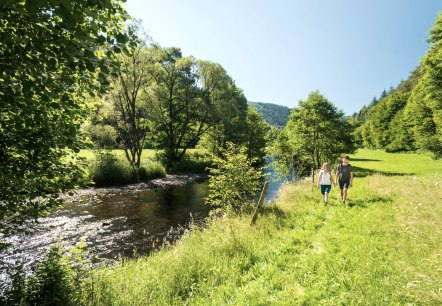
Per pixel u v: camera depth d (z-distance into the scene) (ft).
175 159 147.23
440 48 92.17
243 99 197.67
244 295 16.99
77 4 11.51
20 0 11.25
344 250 21.68
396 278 15.69
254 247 25.93
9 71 13.07
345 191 40.45
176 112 147.64
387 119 286.05
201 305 16.99
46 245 38.70
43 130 15.66
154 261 26.30
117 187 88.33
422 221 24.64
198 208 65.31
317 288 16.70
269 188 96.27
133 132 114.01
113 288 19.85
